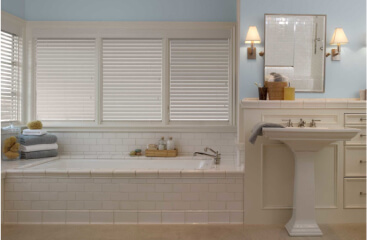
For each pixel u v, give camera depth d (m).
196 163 3.69
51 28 3.92
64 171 2.97
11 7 3.74
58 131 3.96
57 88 3.95
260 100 2.99
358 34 3.29
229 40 3.90
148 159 3.72
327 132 2.46
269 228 2.88
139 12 3.95
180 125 3.93
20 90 3.90
